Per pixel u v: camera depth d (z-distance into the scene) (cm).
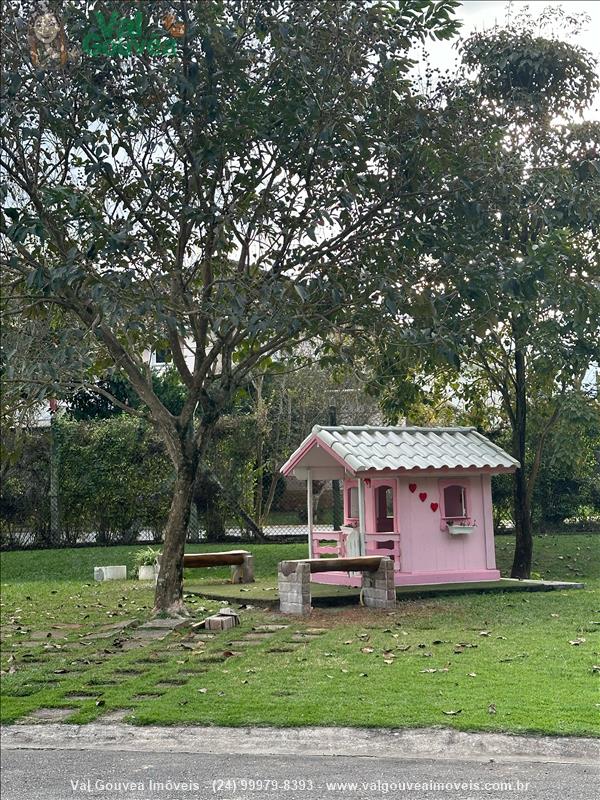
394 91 1046
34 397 966
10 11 955
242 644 904
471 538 1351
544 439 1633
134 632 996
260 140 1008
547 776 514
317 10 995
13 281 1172
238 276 981
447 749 566
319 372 2120
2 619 1127
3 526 1930
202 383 1135
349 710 632
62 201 927
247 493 1988
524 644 848
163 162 1056
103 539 1967
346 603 1172
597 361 1430
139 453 1970
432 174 1056
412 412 1656
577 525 2028
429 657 799
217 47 936
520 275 1018
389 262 1062
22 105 962
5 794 512
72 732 627
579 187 1263
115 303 858
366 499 1316
